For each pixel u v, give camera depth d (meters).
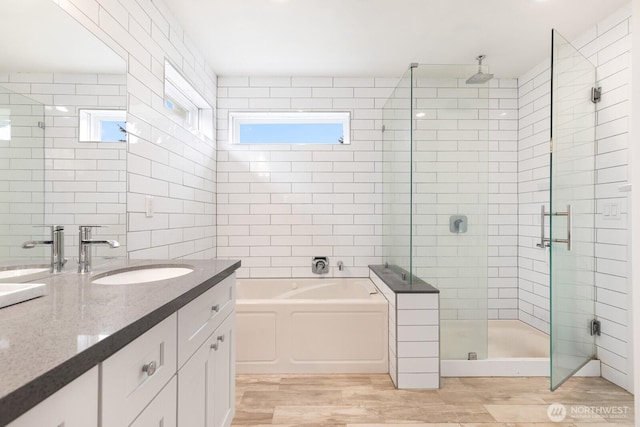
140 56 1.80
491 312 3.21
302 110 3.21
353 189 3.23
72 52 1.31
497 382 2.24
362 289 2.97
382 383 2.22
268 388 2.15
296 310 2.37
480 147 2.37
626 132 2.12
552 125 1.96
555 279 1.99
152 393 0.80
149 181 1.90
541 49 2.68
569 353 2.11
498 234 3.21
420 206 2.38
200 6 2.12
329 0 2.06
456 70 2.34
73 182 1.32
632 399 2.02
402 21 2.29
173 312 0.89
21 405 0.42
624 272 2.13
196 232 2.66
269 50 2.70
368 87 3.23
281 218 3.21
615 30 2.19
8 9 1.05
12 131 1.05
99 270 1.33
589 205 2.30
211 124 3.04
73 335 0.61
